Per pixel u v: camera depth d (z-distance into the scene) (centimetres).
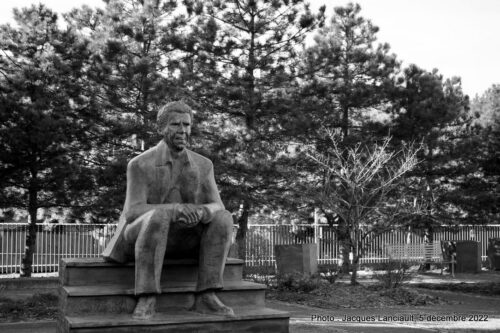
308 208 2298
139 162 630
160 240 579
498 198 2336
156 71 1888
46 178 1734
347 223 1612
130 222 610
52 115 1641
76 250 1959
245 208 1900
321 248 2353
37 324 979
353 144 2056
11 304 1193
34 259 1908
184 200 645
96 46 1836
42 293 1373
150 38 1916
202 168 655
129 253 620
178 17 1969
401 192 2141
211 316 593
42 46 1819
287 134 1934
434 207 2394
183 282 641
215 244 608
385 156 1923
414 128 2195
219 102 1962
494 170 2372
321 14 2028
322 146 2078
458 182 2498
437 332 928
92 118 1797
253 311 626
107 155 1881
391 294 1420
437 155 2275
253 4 1972
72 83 1756
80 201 1859
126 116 1842
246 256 1953
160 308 610
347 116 2230
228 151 1830
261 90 1933
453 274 2216
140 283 579
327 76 2259
